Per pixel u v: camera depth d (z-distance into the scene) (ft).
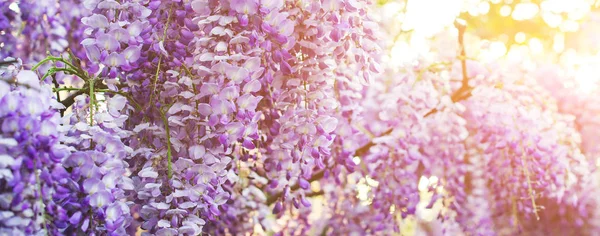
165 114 7.05
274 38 6.41
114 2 6.72
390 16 12.59
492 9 12.85
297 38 6.82
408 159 9.63
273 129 7.10
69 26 7.93
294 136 6.98
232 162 8.66
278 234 10.97
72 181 5.85
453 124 10.46
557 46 13.12
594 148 11.60
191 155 6.60
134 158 7.20
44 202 5.58
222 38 6.52
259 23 6.48
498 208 11.53
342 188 12.08
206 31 6.59
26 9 7.32
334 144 8.27
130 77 7.21
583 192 11.91
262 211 10.19
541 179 9.96
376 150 9.77
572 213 12.21
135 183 7.02
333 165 8.25
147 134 7.13
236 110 6.38
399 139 9.68
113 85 7.00
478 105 10.54
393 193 10.20
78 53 7.99
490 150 10.34
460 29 10.64
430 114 10.78
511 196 10.44
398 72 11.20
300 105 7.05
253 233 10.20
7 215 5.29
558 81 11.64
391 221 11.50
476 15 12.74
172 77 7.00
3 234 5.32
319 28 6.73
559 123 10.64
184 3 6.94
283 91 7.02
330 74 7.13
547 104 10.57
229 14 6.44
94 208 5.92
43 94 5.62
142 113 7.23
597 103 11.46
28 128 5.32
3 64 6.39
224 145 6.37
